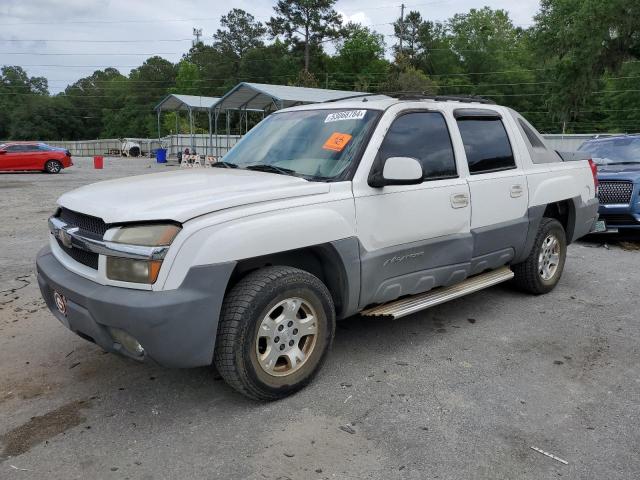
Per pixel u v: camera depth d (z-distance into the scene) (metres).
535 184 5.39
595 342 4.61
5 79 111.19
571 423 3.34
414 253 4.20
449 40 81.25
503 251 5.11
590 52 39.41
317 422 3.31
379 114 4.15
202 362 3.18
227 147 37.09
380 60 79.94
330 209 3.64
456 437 3.17
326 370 4.01
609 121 55.19
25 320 5.08
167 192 3.46
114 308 3.00
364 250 3.86
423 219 4.23
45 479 2.79
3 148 25.72
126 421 3.33
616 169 8.96
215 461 2.93
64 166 27.02
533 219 5.35
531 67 76.06
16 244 8.49
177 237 3.04
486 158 4.94
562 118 44.91
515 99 74.88
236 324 3.24
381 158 4.00
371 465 2.90
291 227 3.41
